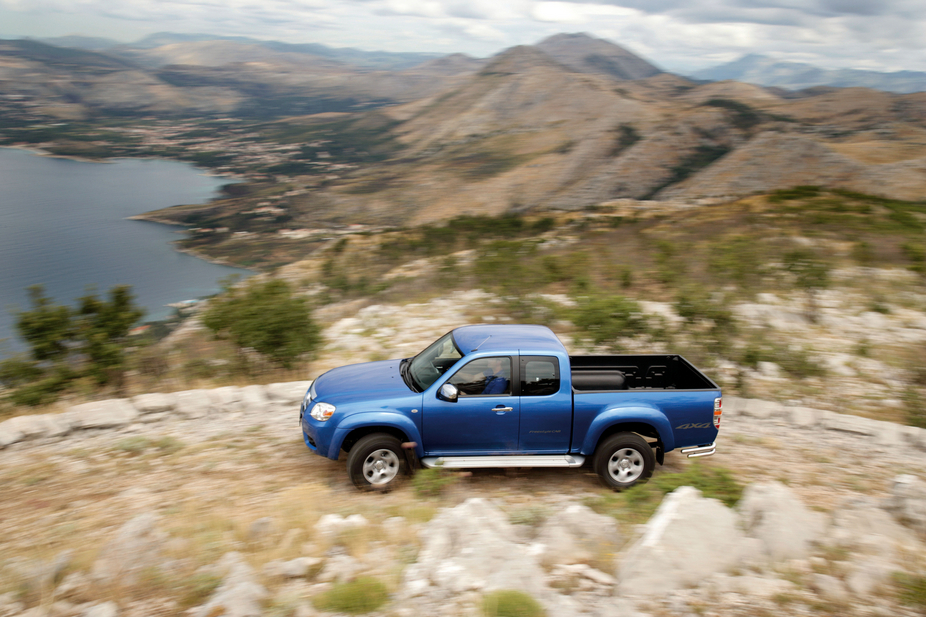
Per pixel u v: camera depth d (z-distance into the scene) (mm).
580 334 11672
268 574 4273
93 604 3990
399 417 6086
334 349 12977
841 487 6531
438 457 6270
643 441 6266
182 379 10680
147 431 8000
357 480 6066
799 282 17375
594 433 6234
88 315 9930
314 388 6746
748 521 4875
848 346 13219
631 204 86062
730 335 11898
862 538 4785
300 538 4848
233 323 10742
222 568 4340
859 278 20547
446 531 4703
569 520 4934
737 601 3850
